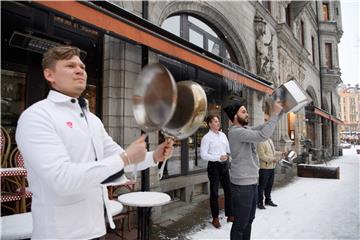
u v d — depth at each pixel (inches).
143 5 201.2
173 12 247.4
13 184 144.6
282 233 175.9
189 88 39.0
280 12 537.6
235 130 124.6
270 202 243.0
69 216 50.1
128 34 142.9
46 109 50.2
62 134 50.1
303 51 682.2
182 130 38.9
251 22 393.1
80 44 172.6
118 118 180.7
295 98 100.0
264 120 407.2
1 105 144.6
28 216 86.5
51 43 144.6
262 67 402.3
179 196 247.8
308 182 375.2
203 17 298.8
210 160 178.2
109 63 181.2
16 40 136.3
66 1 113.7
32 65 150.6
